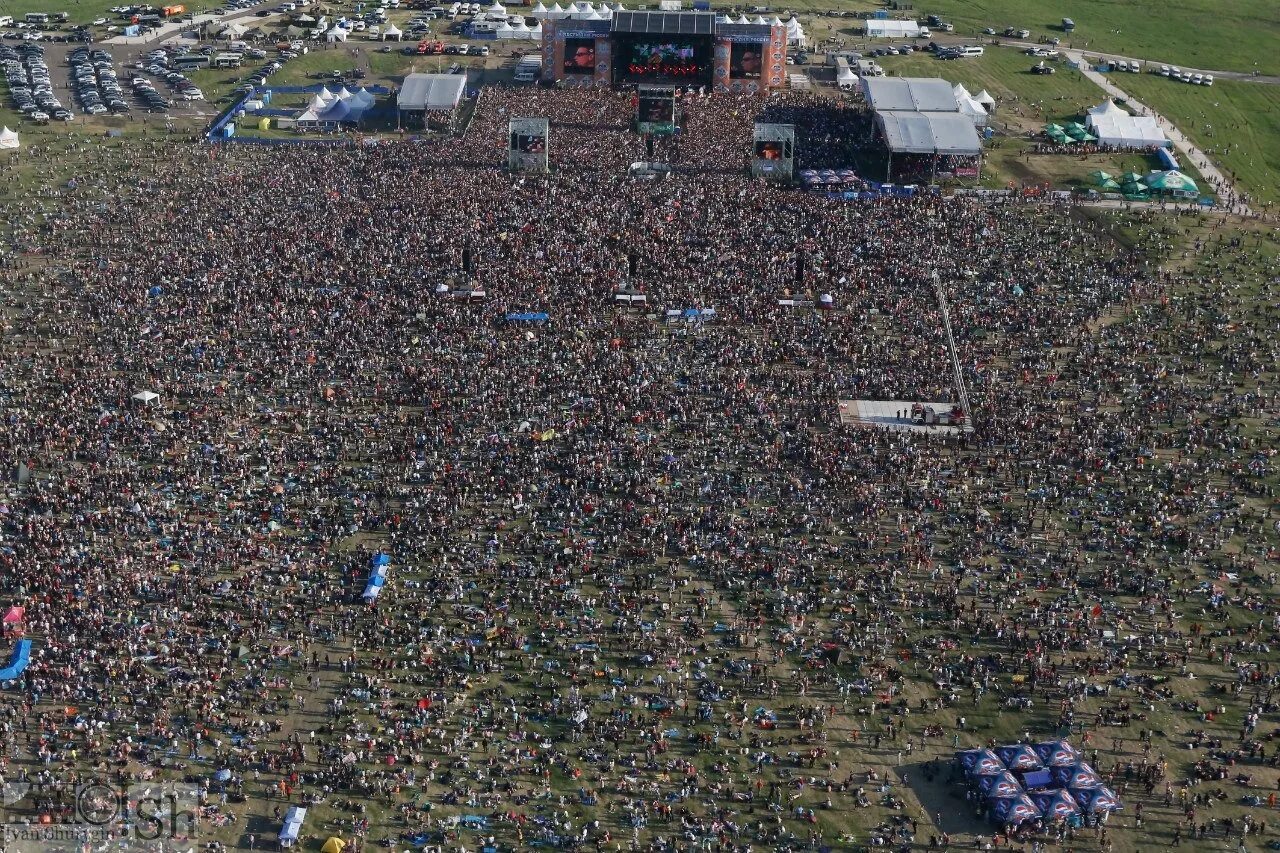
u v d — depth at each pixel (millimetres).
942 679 93750
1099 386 135000
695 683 93062
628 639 96938
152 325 142750
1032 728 89625
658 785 84000
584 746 87062
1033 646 96938
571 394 130250
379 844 78812
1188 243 175250
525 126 193625
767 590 102750
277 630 96375
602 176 195375
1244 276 164500
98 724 86625
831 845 79688
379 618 98062
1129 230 179500
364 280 155500
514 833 80000
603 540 108125
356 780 83312
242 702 89562
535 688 92188
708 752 87000
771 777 85062
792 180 198000
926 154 197000
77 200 182625
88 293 150750
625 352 139500
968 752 85125
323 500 112438
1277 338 147500
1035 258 167375
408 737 87125
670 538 108688
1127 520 112750
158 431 121188
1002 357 140750
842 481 116812
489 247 166125
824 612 100312
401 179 192250
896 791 84250
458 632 97062
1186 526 112188
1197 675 94938
